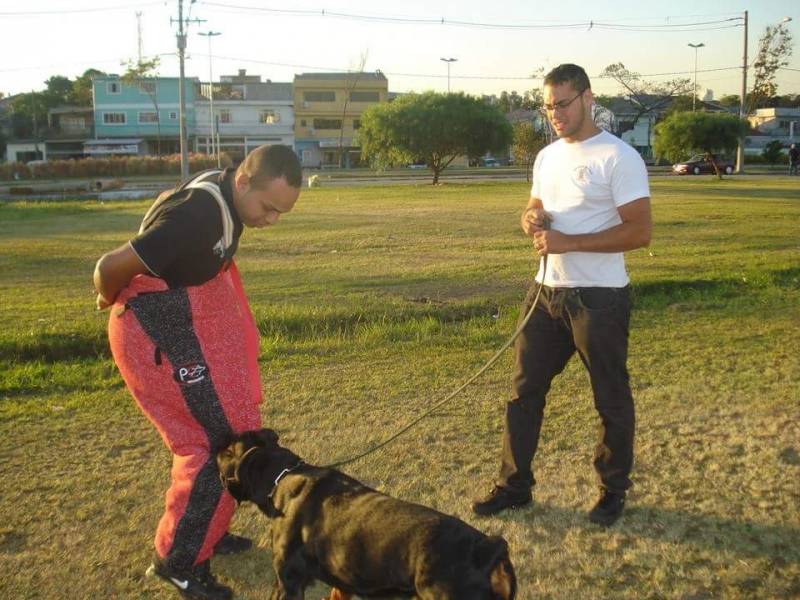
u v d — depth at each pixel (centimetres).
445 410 550
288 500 303
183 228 304
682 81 6862
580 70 369
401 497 420
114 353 328
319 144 7644
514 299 923
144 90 6944
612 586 338
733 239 1443
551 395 577
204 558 332
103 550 373
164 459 474
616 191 365
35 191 3441
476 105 3788
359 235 1600
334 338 771
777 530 377
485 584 255
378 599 286
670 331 764
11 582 347
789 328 763
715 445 476
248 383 337
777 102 9838
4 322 823
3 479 446
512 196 2705
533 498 416
